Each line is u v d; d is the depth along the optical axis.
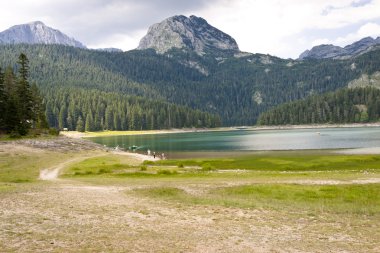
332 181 40.59
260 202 28.73
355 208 26.39
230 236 17.55
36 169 61.25
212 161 76.62
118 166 69.62
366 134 170.00
